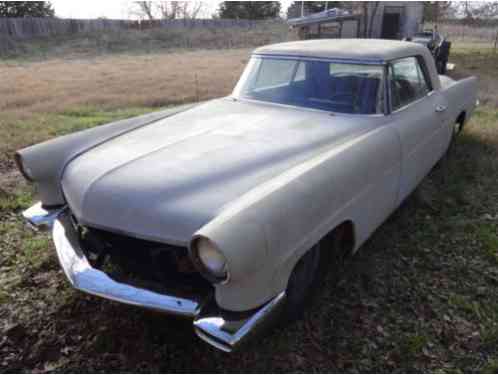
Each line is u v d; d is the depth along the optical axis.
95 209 2.36
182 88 10.96
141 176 2.42
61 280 3.04
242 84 3.97
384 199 3.10
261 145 2.79
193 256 1.91
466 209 4.14
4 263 3.22
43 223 2.94
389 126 3.23
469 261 3.29
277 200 2.07
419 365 2.36
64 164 2.92
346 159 2.59
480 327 2.62
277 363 2.38
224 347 1.99
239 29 37.34
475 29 37.56
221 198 2.22
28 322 2.64
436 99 4.27
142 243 2.33
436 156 4.41
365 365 2.36
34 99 9.79
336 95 3.42
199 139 2.92
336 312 2.75
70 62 19.23
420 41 14.21
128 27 34.91
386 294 2.92
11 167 5.29
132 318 2.70
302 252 2.21
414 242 3.55
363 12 22.25
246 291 1.99
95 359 2.39
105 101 9.53
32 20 30.02
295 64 3.64
